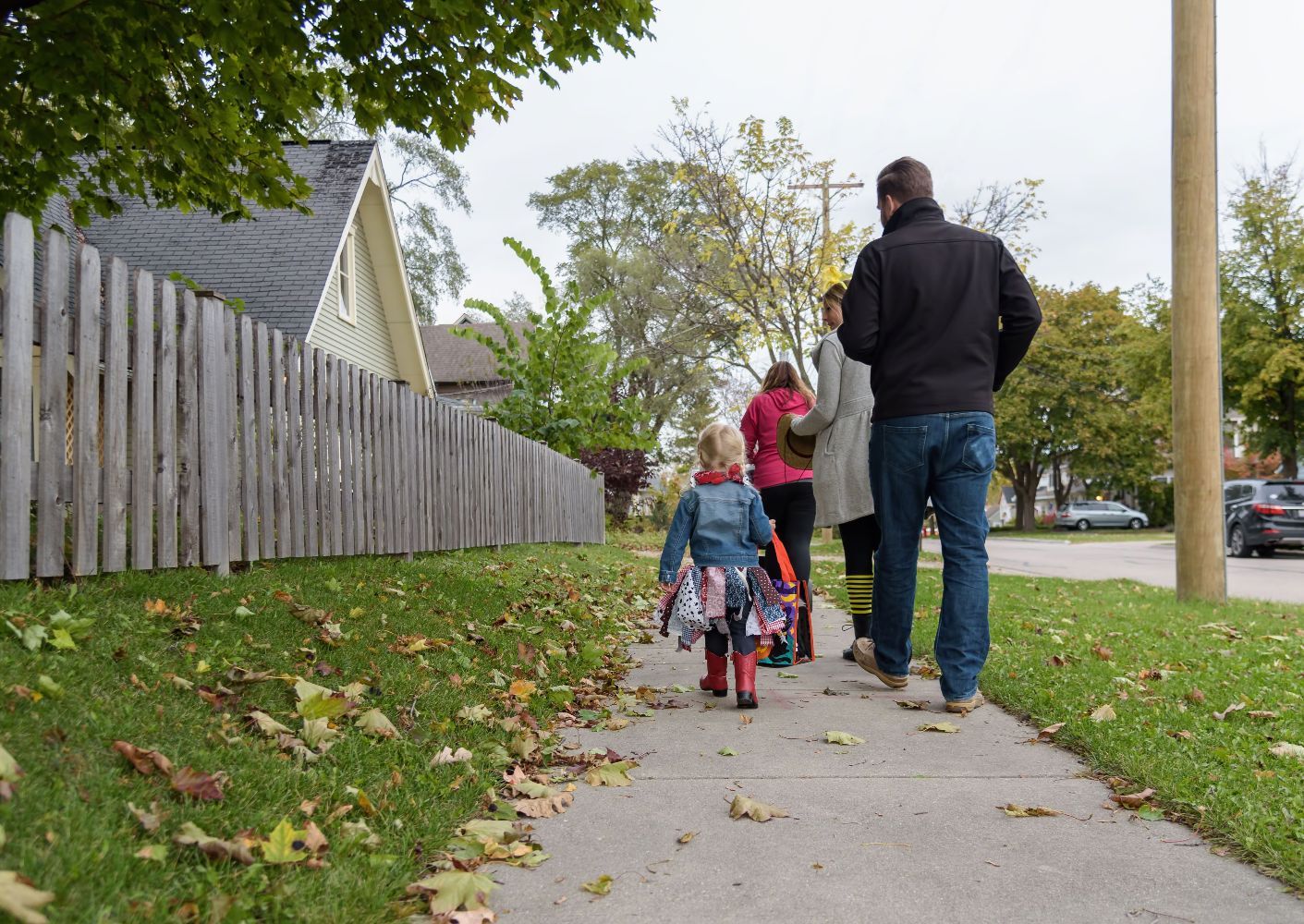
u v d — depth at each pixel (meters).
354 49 5.54
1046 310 47.31
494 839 2.63
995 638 6.04
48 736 2.38
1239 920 2.17
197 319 4.86
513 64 5.71
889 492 4.44
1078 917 2.21
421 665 4.14
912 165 4.47
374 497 7.15
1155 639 6.17
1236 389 31.03
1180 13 8.98
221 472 5.02
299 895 2.07
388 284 19.16
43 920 1.68
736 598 4.45
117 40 5.53
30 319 3.73
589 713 4.29
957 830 2.77
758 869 2.50
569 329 17.55
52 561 3.81
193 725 2.79
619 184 47.50
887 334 4.34
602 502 20.75
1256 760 3.20
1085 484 62.12
